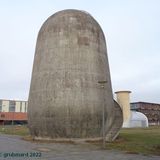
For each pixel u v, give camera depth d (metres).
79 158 15.98
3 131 50.78
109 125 28.73
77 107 26.41
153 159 16.05
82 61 28.11
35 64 30.14
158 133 39.56
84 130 26.36
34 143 24.91
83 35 29.14
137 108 108.56
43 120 27.05
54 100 26.77
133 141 26.58
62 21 29.56
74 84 27.11
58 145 23.14
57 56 28.27
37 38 31.55
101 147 21.62
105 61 30.52
